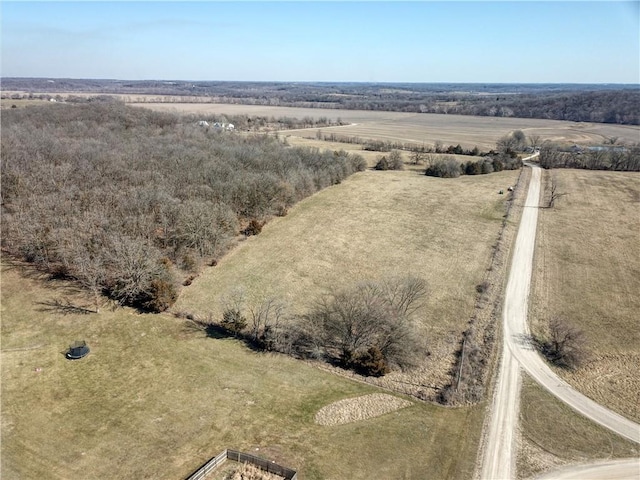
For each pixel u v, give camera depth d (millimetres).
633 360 44406
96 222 57969
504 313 52281
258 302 53094
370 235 73375
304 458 32312
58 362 42312
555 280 59719
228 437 34156
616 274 61062
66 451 32469
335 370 42938
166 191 67312
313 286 57062
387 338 43938
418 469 31719
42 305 50688
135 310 51156
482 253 67312
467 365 43125
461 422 36438
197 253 61094
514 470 31922
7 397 37688
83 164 74000
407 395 39594
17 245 59625
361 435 34688
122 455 32219
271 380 40875
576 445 34375
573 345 44906
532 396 39750
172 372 41375
